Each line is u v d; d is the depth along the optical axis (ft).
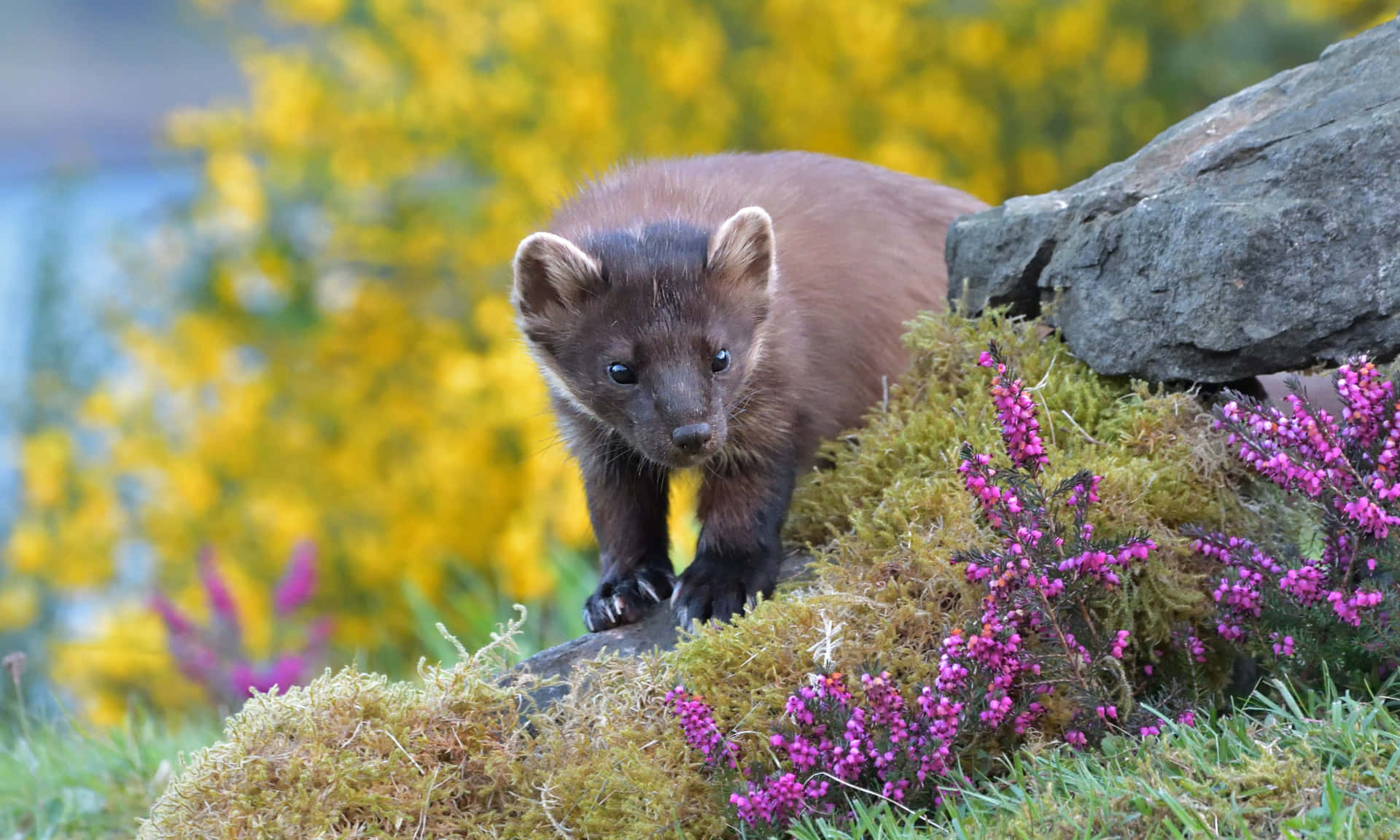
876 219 34.37
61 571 64.23
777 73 66.54
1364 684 22.59
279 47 71.67
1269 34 74.69
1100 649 23.07
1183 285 26.37
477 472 59.82
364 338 68.69
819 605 25.59
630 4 65.16
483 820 24.98
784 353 29.60
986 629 22.50
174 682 57.36
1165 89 74.38
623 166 37.47
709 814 23.62
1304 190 25.18
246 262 69.00
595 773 24.77
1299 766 20.27
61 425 70.33
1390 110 24.50
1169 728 22.86
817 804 22.43
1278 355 25.57
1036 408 27.84
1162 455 26.55
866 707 23.63
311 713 25.84
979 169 70.08
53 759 35.99
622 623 30.09
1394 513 21.98
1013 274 30.22
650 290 28.43
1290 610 22.71
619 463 30.66
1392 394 22.27
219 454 65.05
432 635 48.70
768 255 29.12
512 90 64.49
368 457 64.34
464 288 67.46
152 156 82.48
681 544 45.57
